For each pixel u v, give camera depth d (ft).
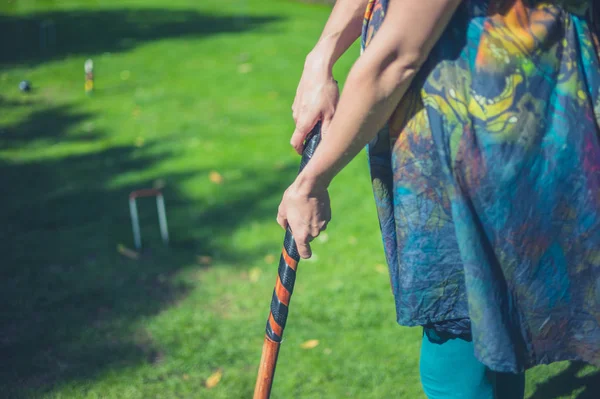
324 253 13.20
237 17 38.37
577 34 4.35
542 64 4.23
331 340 10.42
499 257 4.33
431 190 4.42
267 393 5.40
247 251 13.44
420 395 9.02
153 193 13.58
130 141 19.56
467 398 5.31
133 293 11.96
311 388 9.28
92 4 42.73
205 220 14.75
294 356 10.03
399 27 4.09
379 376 9.48
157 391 9.39
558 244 4.34
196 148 18.86
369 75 4.16
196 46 31.17
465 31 4.25
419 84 4.33
